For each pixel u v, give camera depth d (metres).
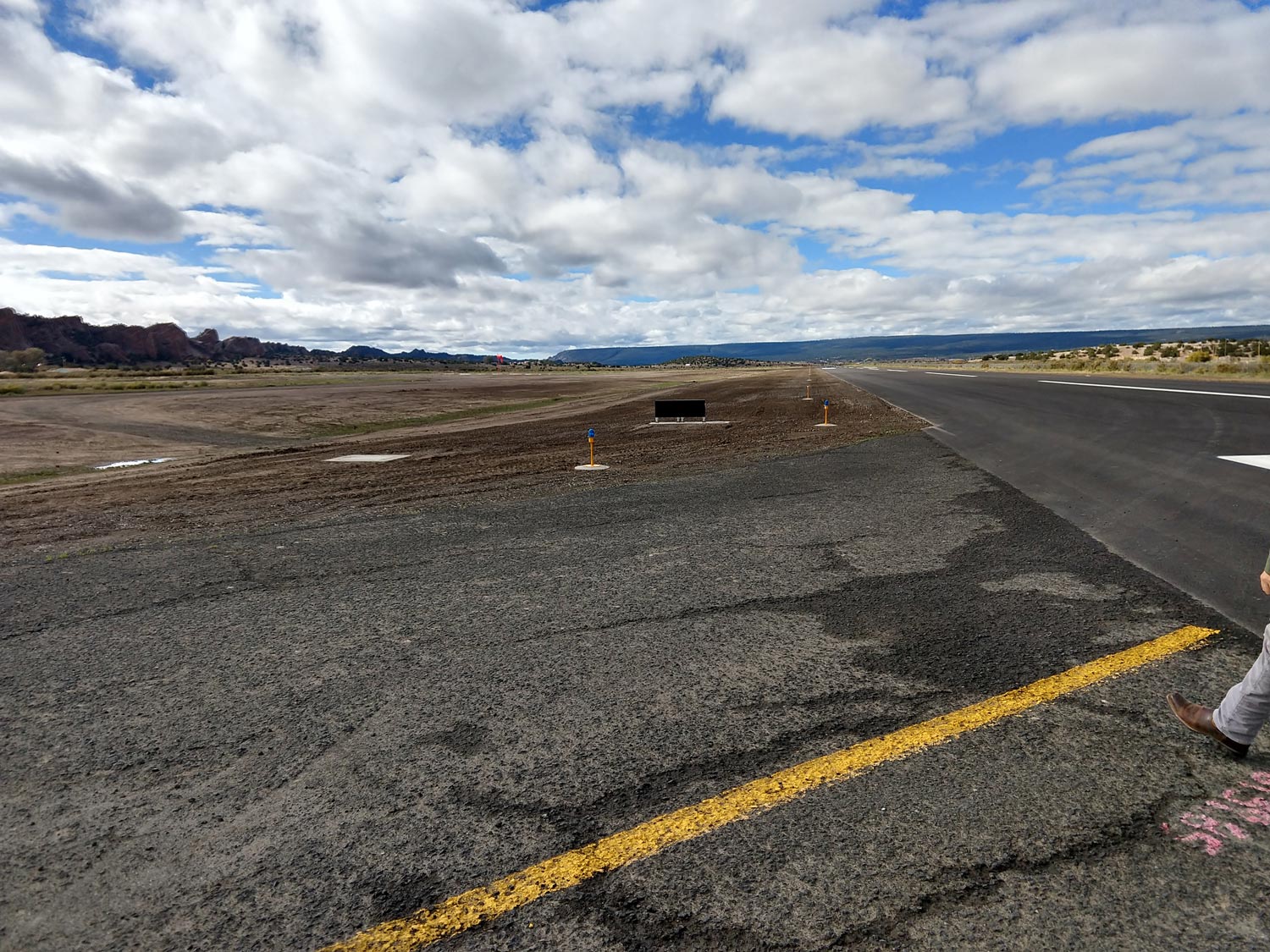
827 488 8.87
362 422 30.14
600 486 10.21
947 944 1.82
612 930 1.90
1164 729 2.82
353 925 1.97
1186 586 4.53
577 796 2.54
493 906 2.01
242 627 4.64
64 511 10.38
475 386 63.94
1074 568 5.04
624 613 4.57
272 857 2.28
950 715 2.99
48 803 2.66
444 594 5.19
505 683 3.55
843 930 1.87
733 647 3.89
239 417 31.61
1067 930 1.85
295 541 7.38
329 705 3.40
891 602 4.53
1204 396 18.19
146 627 4.74
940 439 13.18
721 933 1.87
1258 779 2.47
